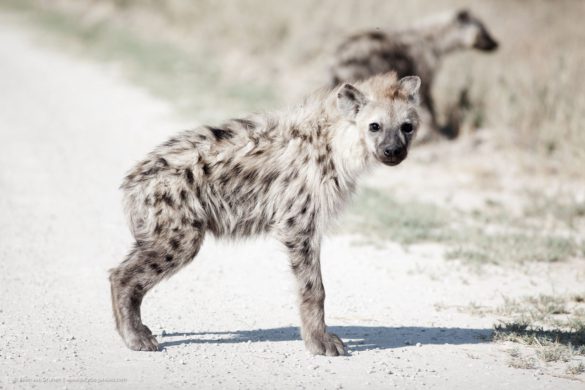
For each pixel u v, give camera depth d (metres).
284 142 16.19
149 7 75.62
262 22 56.69
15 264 21.34
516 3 47.91
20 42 70.62
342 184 16.22
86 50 64.81
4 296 18.89
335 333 17.14
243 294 19.67
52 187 29.34
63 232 24.39
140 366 14.91
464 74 38.00
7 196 27.98
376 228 25.19
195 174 15.56
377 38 34.97
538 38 41.16
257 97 44.31
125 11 77.50
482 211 27.02
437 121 36.06
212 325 17.42
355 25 50.34
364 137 16.23
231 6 60.59
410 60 35.16
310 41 51.94
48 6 90.44
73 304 18.48
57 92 49.06
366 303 19.12
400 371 14.95
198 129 16.17
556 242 23.36
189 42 62.44
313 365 15.18
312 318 15.75
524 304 18.89
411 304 19.05
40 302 18.56
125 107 44.34
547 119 34.28
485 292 19.91
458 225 25.67
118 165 32.59
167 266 15.38
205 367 14.97
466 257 22.33
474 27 36.12
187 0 67.06
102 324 17.20
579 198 28.08
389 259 22.58
